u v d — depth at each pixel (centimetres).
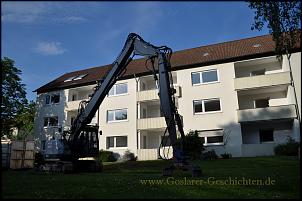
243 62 2584
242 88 2470
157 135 2878
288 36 1573
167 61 1212
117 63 1484
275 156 2050
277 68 2598
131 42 1398
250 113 2398
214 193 721
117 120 2950
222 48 2945
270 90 2536
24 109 3562
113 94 3027
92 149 1802
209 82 2644
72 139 1717
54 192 745
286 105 2308
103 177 1234
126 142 2897
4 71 3191
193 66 2727
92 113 1631
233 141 2438
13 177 1269
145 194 706
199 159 2194
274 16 1489
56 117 3350
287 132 2433
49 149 1767
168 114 1107
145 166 2012
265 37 2917
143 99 2811
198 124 2581
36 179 1149
